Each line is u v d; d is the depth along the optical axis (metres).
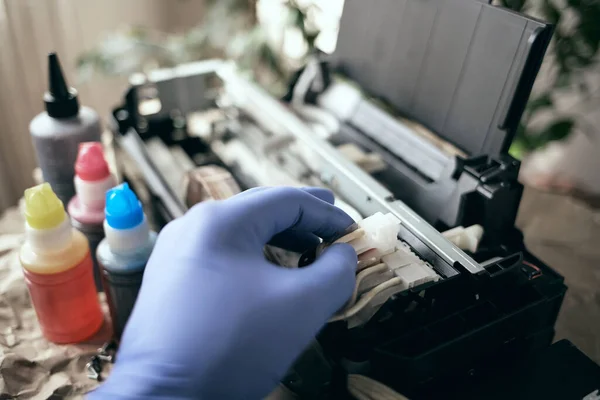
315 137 0.65
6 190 1.11
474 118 0.57
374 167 0.64
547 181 1.13
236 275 0.40
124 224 0.54
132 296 0.57
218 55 1.16
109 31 1.19
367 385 0.45
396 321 0.45
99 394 0.37
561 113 0.98
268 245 0.52
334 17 0.92
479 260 0.54
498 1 0.78
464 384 0.48
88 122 0.70
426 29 0.60
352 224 0.49
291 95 0.78
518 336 0.50
